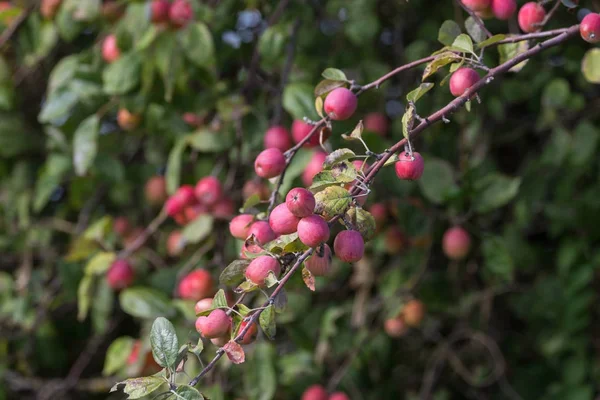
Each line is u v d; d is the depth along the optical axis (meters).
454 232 1.90
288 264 1.41
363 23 1.93
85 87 1.93
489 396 2.21
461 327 2.13
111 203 2.24
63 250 2.26
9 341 2.23
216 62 1.93
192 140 1.87
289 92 1.78
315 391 1.87
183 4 1.83
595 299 2.12
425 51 1.98
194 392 1.35
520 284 2.13
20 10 2.07
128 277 1.92
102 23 2.00
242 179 1.94
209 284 1.80
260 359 1.80
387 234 1.95
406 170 1.40
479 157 2.02
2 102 2.10
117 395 2.24
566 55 1.96
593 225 1.99
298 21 1.92
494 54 1.98
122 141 2.08
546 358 2.20
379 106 1.99
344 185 1.41
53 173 2.01
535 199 1.99
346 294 2.09
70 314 2.33
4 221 2.23
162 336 1.38
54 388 2.14
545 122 1.99
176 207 1.86
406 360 2.18
